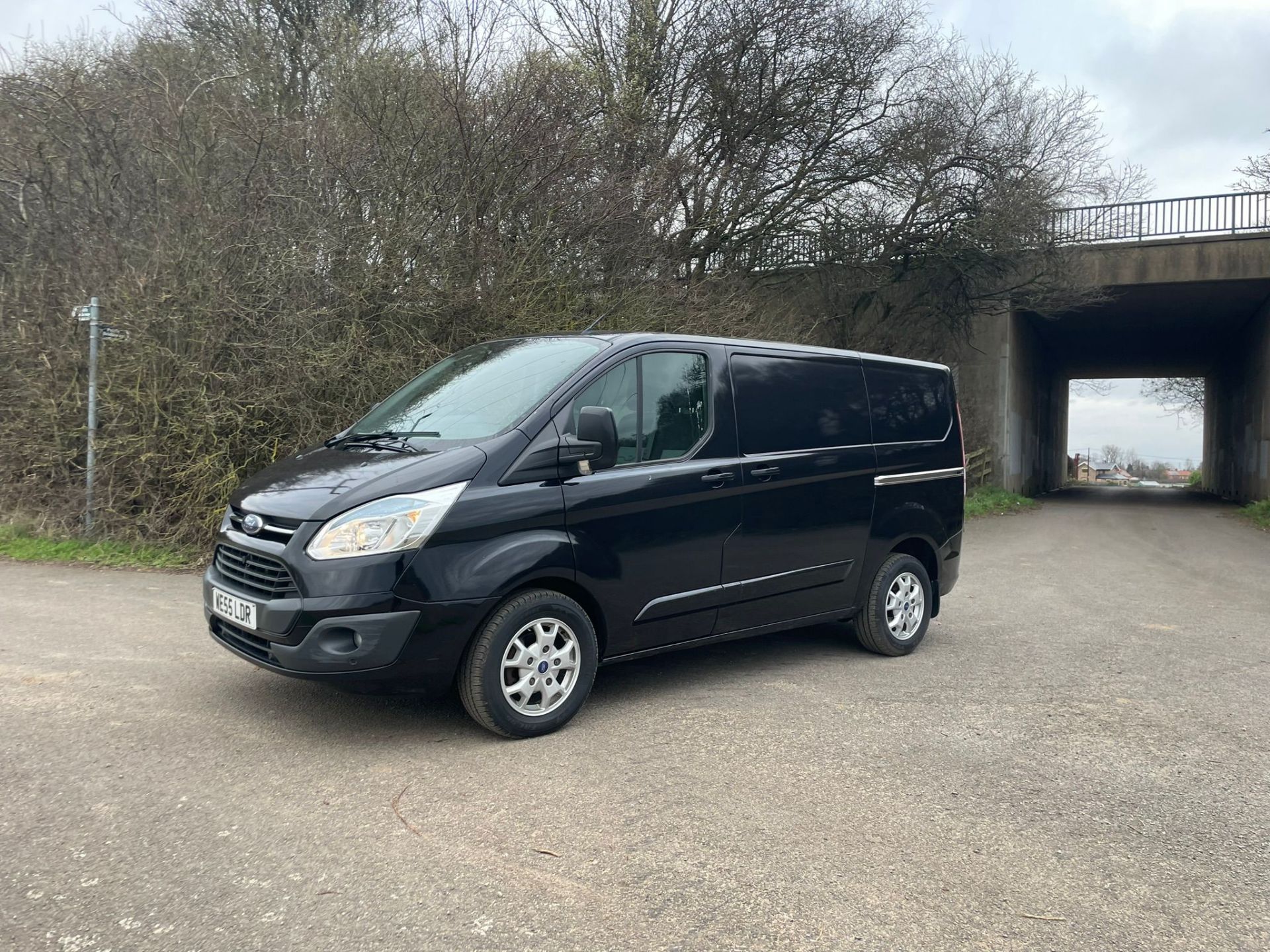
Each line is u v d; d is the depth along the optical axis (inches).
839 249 702.5
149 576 306.8
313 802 133.3
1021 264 762.2
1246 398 1111.0
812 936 102.6
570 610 166.7
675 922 104.7
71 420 346.9
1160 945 103.4
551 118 446.0
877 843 126.6
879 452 231.5
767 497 201.5
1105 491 1659.7
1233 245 834.2
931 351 879.7
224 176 377.7
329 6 557.6
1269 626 289.4
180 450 334.0
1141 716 189.0
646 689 199.8
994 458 917.2
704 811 134.8
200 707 173.5
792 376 215.0
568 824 129.0
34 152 385.4
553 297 426.0
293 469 174.6
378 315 370.3
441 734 163.8
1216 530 666.2
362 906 105.3
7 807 127.6
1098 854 125.5
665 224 555.5
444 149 409.7
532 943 99.1
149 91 394.3
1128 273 866.8
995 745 168.6
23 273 370.9
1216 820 137.9
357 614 146.3
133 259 355.6
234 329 342.6
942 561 250.5
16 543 331.9
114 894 105.6
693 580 187.2
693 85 617.6
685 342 195.2
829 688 203.9
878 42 644.7
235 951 95.6
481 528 156.1
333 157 383.2
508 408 174.7
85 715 165.9
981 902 111.5
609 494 172.2
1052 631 277.0
